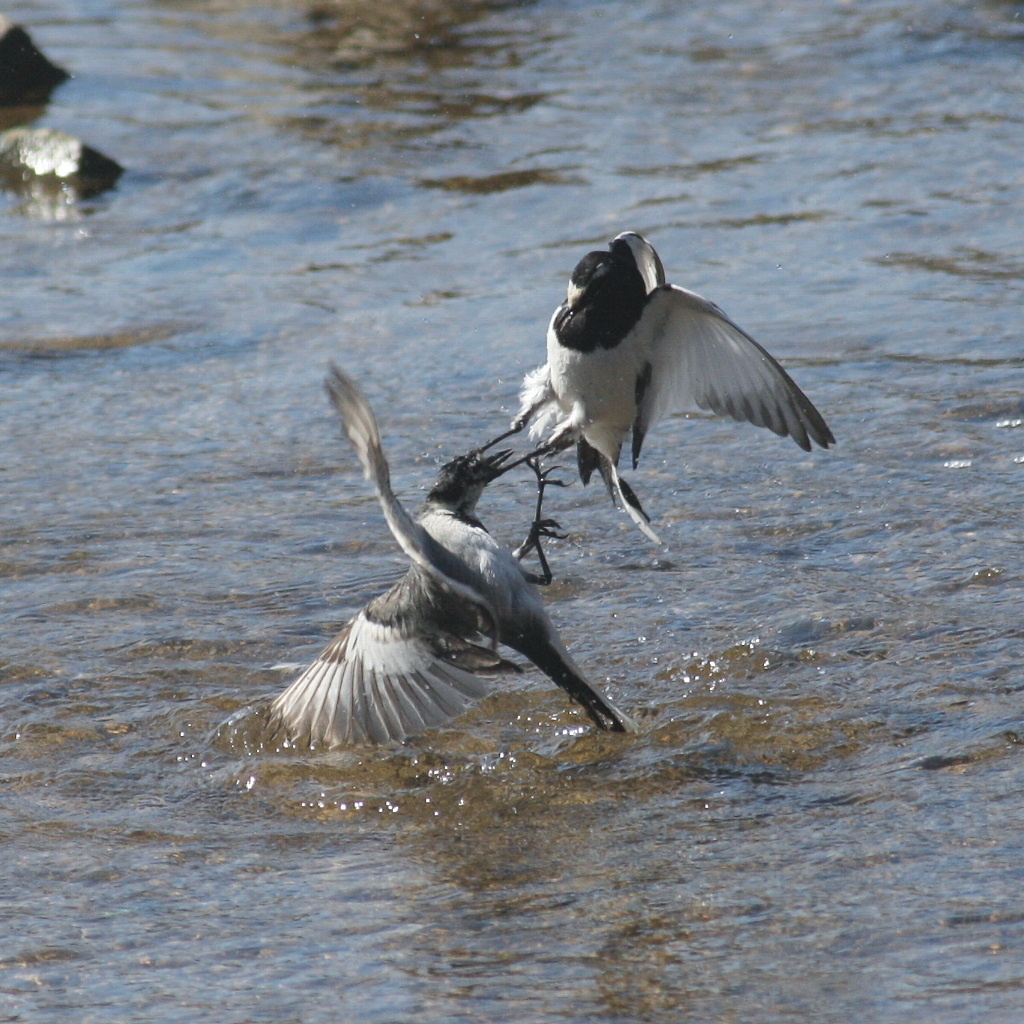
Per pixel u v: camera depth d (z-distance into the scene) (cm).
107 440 1603
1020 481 1388
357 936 793
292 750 1023
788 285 1916
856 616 1157
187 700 1095
